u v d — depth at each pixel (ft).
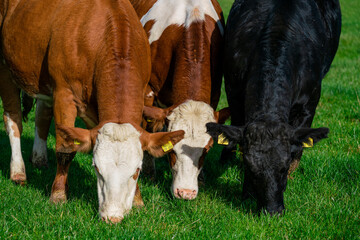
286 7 23.52
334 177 24.17
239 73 23.40
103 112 19.47
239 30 24.38
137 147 18.04
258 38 22.75
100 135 18.11
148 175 25.85
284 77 20.81
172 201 22.24
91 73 20.80
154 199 21.97
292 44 22.20
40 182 24.58
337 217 20.22
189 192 21.04
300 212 20.72
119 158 17.62
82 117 22.61
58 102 21.74
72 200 21.22
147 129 25.38
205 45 24.41
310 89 22.71
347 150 28.14
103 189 17.79
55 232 18.08
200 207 20.97
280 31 22.36
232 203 21.99
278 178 18.63
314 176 24.41
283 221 19.34
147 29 27.30
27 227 18.37
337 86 42.27
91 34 20.92
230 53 24.34
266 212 19.07
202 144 21.49
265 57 21.40
